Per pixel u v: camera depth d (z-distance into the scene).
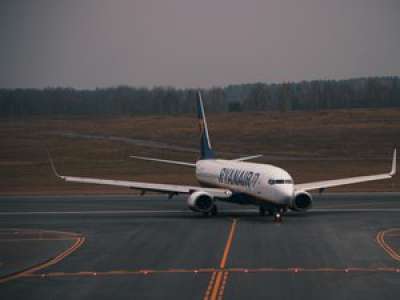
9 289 74.19
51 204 173.00
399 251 96.00
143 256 93.88
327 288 72.50
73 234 117.81
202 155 173.75
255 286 73.75
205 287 73.69
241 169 141.62
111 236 114.44
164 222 132.38
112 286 75.06
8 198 191.25
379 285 73.94
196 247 100.88
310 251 96.19
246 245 101.94
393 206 157.38
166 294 70.62
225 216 141.12
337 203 165.00
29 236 116.25
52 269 85.31
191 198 136.50
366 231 116.31
